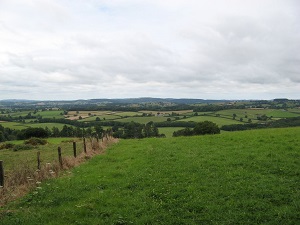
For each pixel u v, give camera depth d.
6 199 13.95
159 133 80.12
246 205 12.43
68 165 21.75
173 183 16.06
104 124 103.19
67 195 14.70
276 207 12.09
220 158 21.64
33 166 24.73
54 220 11.76
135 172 19.08
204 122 61.62
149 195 14.42
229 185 15.09
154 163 21.56
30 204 13.73
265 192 13.67
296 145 24.47
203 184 15.59
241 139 30.25
